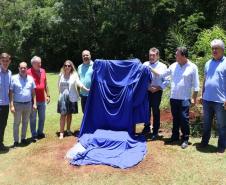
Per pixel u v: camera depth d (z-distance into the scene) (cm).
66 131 499
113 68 433
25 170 378
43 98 472
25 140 460
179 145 418
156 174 353
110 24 1398
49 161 392
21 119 459
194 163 371
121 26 1406
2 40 1596
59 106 465
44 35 1569
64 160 391
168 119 516
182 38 859
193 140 436
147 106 432
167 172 355
